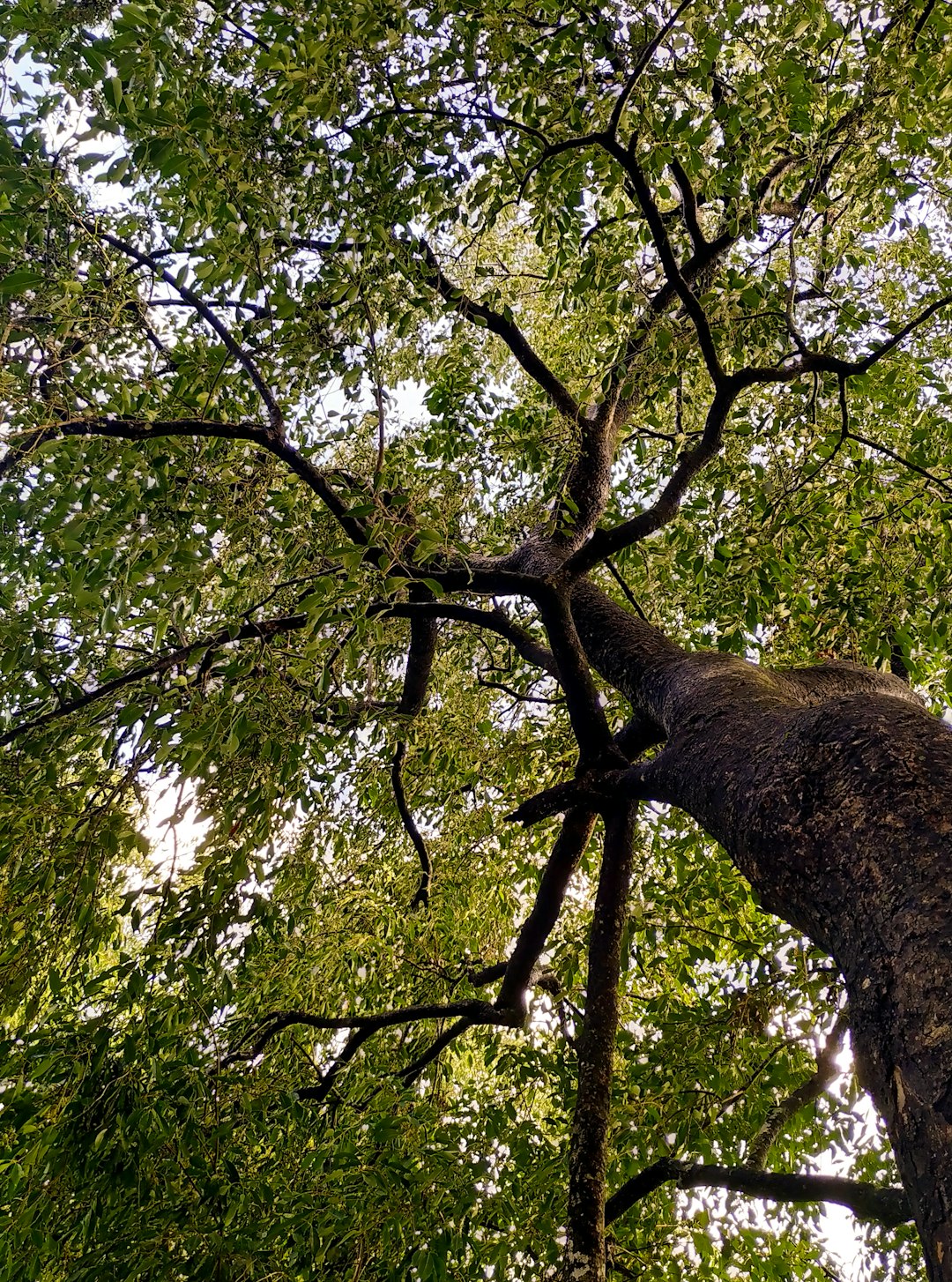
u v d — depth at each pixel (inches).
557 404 199.8
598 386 177.9
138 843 120.3
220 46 141.7
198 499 131.6
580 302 177.6
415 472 177.3
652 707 133.4
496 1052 222.2
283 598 146.9
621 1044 216.8
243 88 141.3
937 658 229.6
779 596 215.2
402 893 233.1
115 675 135.8
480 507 193.0
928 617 200.4
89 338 121.2
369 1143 135.4
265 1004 188.7
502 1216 150.8
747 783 82.4
